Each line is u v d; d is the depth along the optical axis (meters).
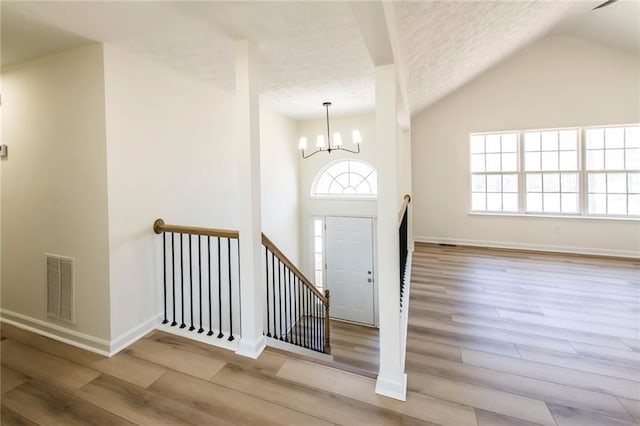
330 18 1.94
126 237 2.32
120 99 2.26
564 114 4.87
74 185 2.30
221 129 3.32
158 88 2.58
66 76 2.28
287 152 5.18
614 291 3.28
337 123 5.31
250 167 2.13
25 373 1.98
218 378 1.90
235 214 3.54
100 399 1.73
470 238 5.54
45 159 2.42
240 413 1.61
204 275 3.15
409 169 5.15
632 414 1.58
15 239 2.62
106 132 2.16
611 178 4.78
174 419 1.58
